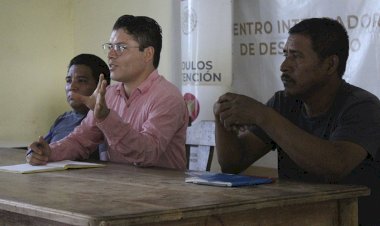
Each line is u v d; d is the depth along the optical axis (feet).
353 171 7.18
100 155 9.62
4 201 5.44
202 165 10.37
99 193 5.83
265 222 5.62
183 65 11.69
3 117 14.84
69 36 16.06
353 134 6.92
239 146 8.11
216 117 8.02
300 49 7.45
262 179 6.56
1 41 14.80
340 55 7.48
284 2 11.43
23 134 15.21
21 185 6.41
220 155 8.17
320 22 7.52
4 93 14.85
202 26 11.34
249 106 7.13
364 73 10.52
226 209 5.21
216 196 5.60
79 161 8.78
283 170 7.86
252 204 5.38
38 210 5.08
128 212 4.83
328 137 7.41
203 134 10.43
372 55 10.42
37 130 15.47
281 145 7.02
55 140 10.93
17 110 15.08
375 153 6.97
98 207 5.06
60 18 15.85
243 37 12.03
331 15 10.87
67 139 8.88
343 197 6.07
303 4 11.19
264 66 11.75
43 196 5.68
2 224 5.75
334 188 6.16
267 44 11.70
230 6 11.19
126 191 5.94
